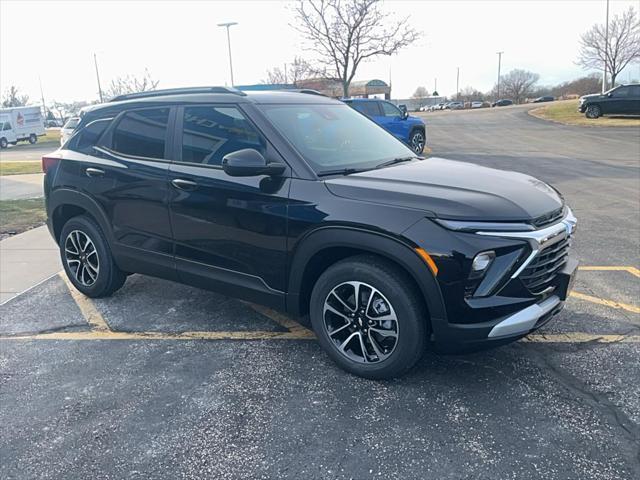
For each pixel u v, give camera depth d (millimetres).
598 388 3178
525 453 2623
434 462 2578
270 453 2686
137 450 2740
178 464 2627
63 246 4863
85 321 4395
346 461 2607
